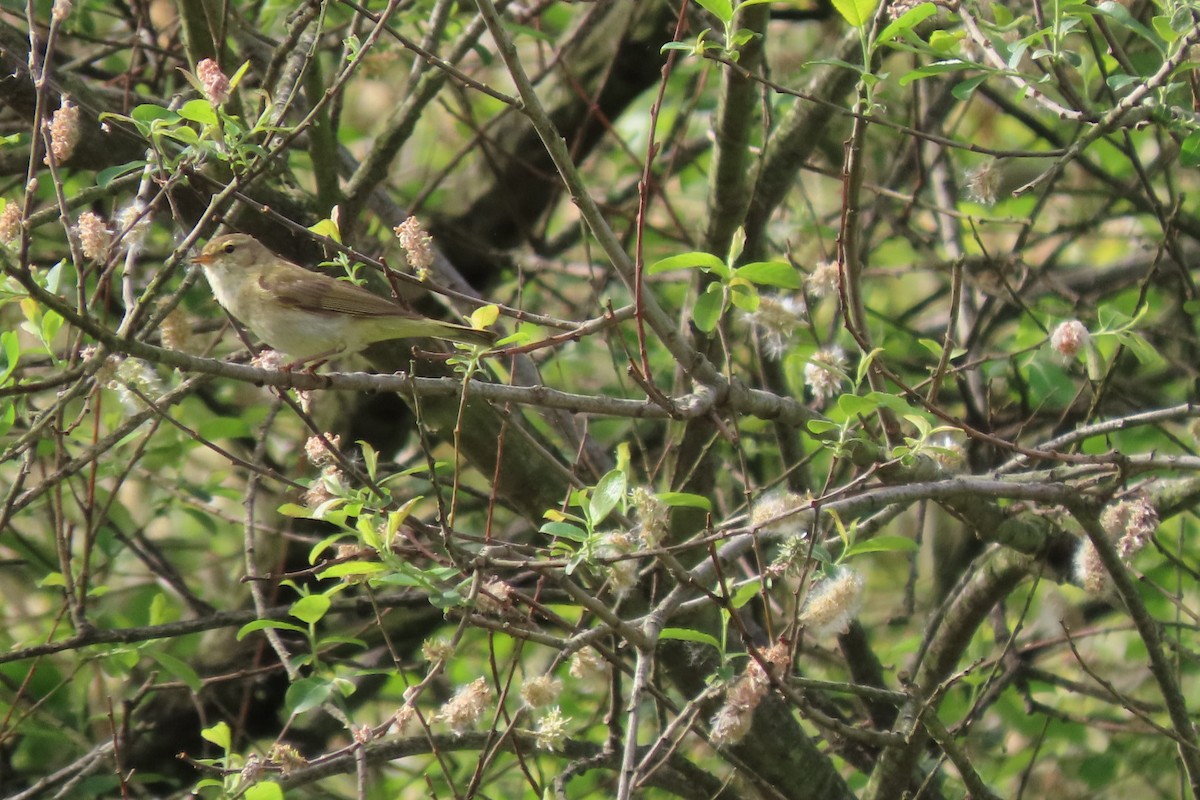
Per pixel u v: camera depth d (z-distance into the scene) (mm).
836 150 15453
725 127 10297
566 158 6895
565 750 10070
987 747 12852
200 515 12617
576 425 12336
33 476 12719
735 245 7211
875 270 14016
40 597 14523
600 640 9055
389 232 14320
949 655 10430
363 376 6855
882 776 9781
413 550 7113
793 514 7023
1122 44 12336
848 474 13359
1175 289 14062
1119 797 12508
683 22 7289
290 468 14906
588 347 14641
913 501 7949
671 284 15680
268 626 8555
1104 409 13398
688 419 7531
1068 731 12266
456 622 11422
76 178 14320
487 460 10414
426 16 12969
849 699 12953
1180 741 8477
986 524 9391
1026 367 10844
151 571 12992
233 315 9164
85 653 10094
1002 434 13289
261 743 13633
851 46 10492
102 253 7285
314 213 10516
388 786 12477
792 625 7086
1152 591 13055
